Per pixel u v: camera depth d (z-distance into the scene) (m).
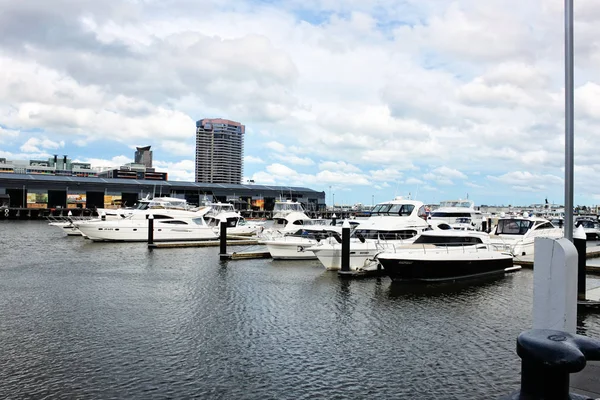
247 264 25.22
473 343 11.47
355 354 10.66
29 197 85.75
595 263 25.00
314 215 97.38
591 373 7.37
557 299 3.92
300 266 24.45
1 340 11.41
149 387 8.78
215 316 13.84
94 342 11.31
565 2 7.34
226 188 104.88
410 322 13.35
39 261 26.09
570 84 7.18
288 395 8.53
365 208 103.38
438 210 49.19
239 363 10.04
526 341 2.72
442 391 8.73
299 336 11.95
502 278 20.73
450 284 19.14
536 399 2.65
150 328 12.53
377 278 20.47
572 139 7.06
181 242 36.00
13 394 8.42
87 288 18.14
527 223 27.50
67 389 8.66
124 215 46.91
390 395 8.55
